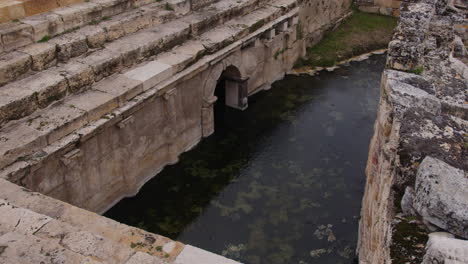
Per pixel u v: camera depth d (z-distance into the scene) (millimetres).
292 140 15711
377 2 25672
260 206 12883
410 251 5352
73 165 10516
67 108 10727
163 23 14344
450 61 9914
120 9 13656
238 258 11273
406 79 8633
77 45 11891
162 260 6070
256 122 16656
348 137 15875
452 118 6883
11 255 5590
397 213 6066
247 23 16078
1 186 8352
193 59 13500
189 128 14594
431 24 11359
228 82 17000
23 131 9867
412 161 6195
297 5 18781
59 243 6355
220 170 14172
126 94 11523
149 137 12930
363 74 20484
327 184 13719
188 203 12898
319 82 19625
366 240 9578
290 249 11539
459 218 5230
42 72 11219
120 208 12523
